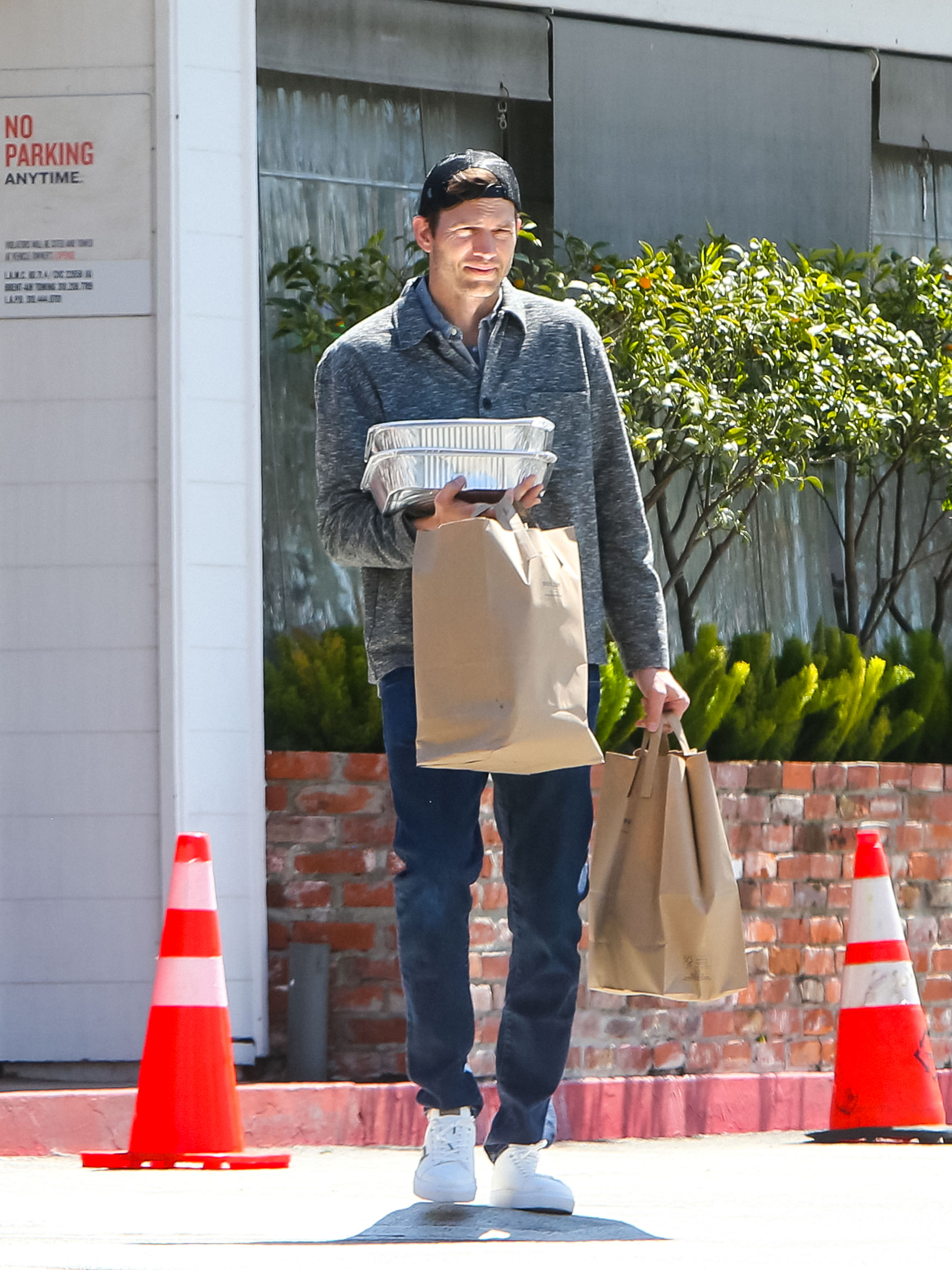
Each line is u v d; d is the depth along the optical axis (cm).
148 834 1928
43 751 1945
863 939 1848
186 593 1931
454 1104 1085
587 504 1112
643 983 1126
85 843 1936
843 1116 1838
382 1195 1295
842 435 2209
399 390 1103
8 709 1953
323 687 2023
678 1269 905
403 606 1090
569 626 1004
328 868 1916
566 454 1106
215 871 1906
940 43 2608
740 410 2112
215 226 1973
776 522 2533
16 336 1972
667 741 1146
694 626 2355
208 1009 1480
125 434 1956
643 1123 1842
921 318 2461
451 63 2344
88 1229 1091
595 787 1966
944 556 2630
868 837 1867
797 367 2159
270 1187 1348
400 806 1082
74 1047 1923
